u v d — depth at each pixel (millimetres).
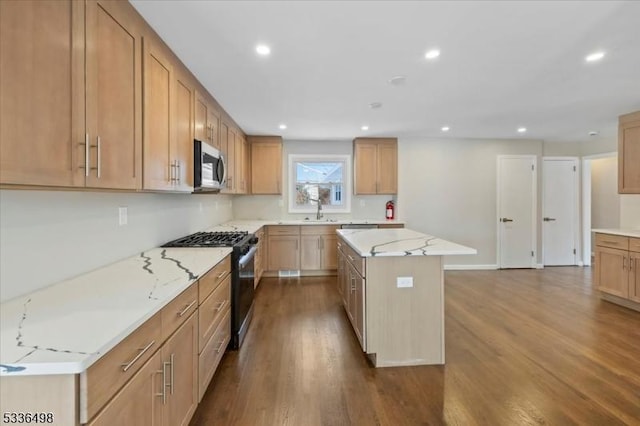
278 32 2006
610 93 3225
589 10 1800
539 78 2816
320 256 5285
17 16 1009
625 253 3785
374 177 5562
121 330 1044
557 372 2379
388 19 1876
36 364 848
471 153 5766
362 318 2512
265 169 5402
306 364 2502
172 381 1475
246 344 2842
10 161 989
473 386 2207
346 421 1864
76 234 1709
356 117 4125
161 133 2045
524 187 5855
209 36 2039
